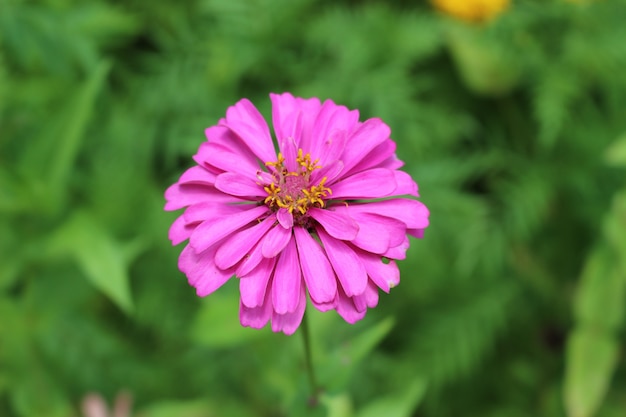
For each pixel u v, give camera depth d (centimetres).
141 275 48
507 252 50
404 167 49
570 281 52
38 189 44
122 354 47
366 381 48
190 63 52
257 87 54
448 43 52
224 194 32
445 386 50
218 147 32
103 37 53
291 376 43
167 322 48
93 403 43
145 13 56
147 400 47
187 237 31
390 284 31
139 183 49
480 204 50
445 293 50
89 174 50
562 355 51
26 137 48
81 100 43
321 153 33
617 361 49
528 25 50
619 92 51
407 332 50
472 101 56
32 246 44
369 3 59
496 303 49
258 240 31
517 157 53
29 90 49
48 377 45
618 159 45
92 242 43
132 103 52
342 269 31
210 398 47
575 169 51
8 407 47
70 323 46
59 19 49
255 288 31
